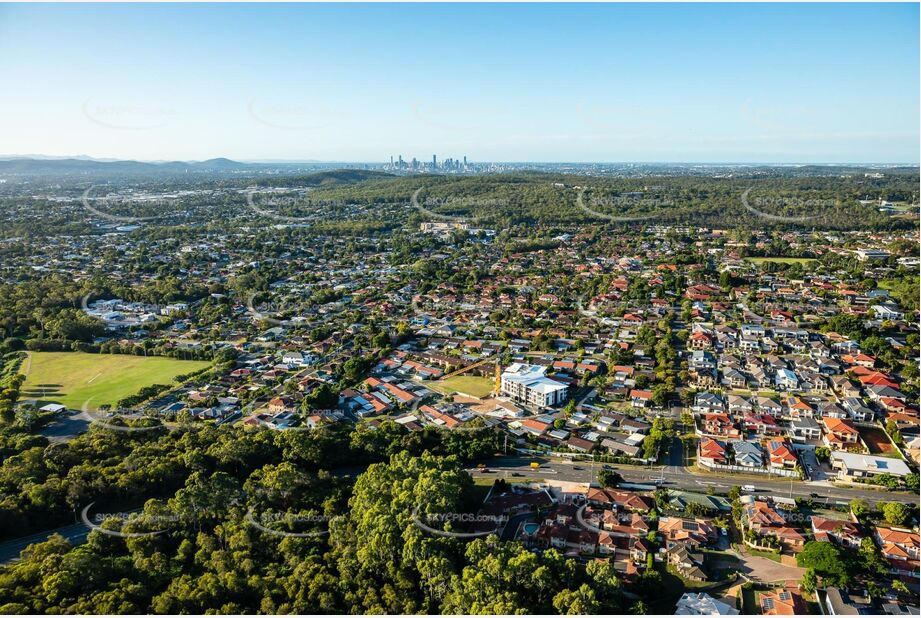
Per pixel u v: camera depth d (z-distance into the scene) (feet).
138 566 376.27
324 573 369.30
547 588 346.13
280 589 356.79
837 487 481.46
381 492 435.12
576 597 330.54
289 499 460.55
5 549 416.67
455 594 343.87
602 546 405.18
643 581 366.02
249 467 515.91
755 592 363.35
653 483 493.77
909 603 348.38
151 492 482.28
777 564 390.01
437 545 380.78
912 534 402.52
